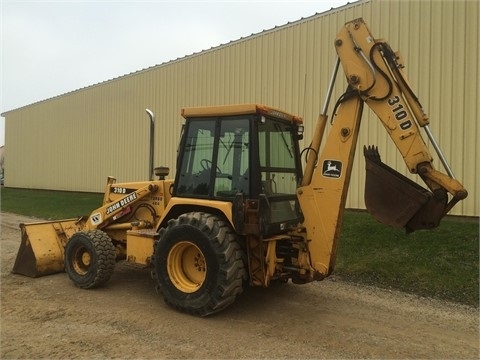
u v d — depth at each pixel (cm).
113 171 1880
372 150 483
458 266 617
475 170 856
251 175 457
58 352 376
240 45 1284
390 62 452
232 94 1315
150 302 515
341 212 468
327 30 1076
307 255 475
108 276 571
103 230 642
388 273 623
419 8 921
